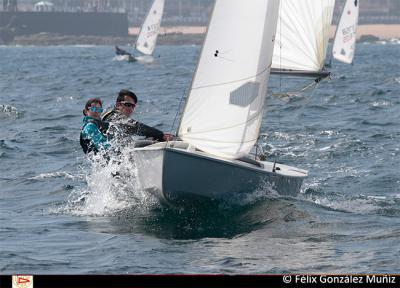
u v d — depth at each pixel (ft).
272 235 130.72
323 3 185.16
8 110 343.87
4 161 214.90
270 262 115.75
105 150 148.36
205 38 138.31
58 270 113.39
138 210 145.28
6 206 159.43
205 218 140.46
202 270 112.16
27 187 178.19
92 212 149.38
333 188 175.83
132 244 126.00
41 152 230.48
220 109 138.82
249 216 139.95
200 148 138.62
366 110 340.80
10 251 123.44
